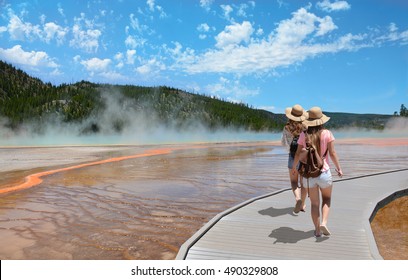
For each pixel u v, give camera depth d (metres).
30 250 4.80
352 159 16.88
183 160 17.42
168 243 5.05
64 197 8.32
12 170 14.27
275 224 5.32
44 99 113.06
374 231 5.80
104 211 6.93
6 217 6.53
